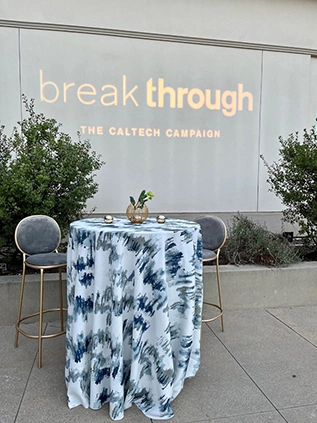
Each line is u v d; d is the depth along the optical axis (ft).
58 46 15.85
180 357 6.56
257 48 17.99
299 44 18.45
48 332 9.29
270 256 11.57
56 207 10.85
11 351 8.28
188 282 6.43
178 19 16.81
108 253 5.99
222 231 9.25
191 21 16.97
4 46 15.33
